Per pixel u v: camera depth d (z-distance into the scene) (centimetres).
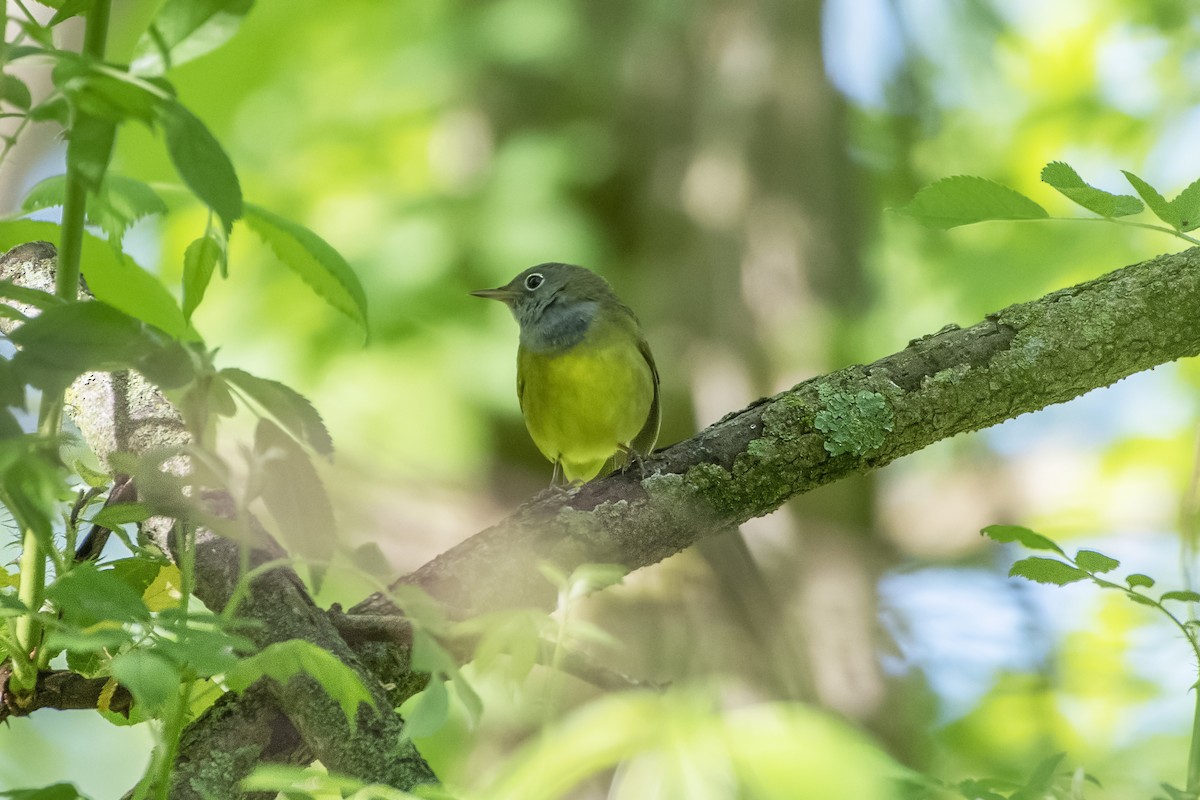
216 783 392
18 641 393
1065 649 1235
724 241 1256
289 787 253
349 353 1270
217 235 380
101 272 470
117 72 271
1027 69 1530
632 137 1335
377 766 381
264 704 409
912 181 1464
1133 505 1442
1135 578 400
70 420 539
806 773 173
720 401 1191
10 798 268
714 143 1305
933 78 1482
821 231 1266
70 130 279
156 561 429
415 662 255
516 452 1287
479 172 1342
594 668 438
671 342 1230
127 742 1135
